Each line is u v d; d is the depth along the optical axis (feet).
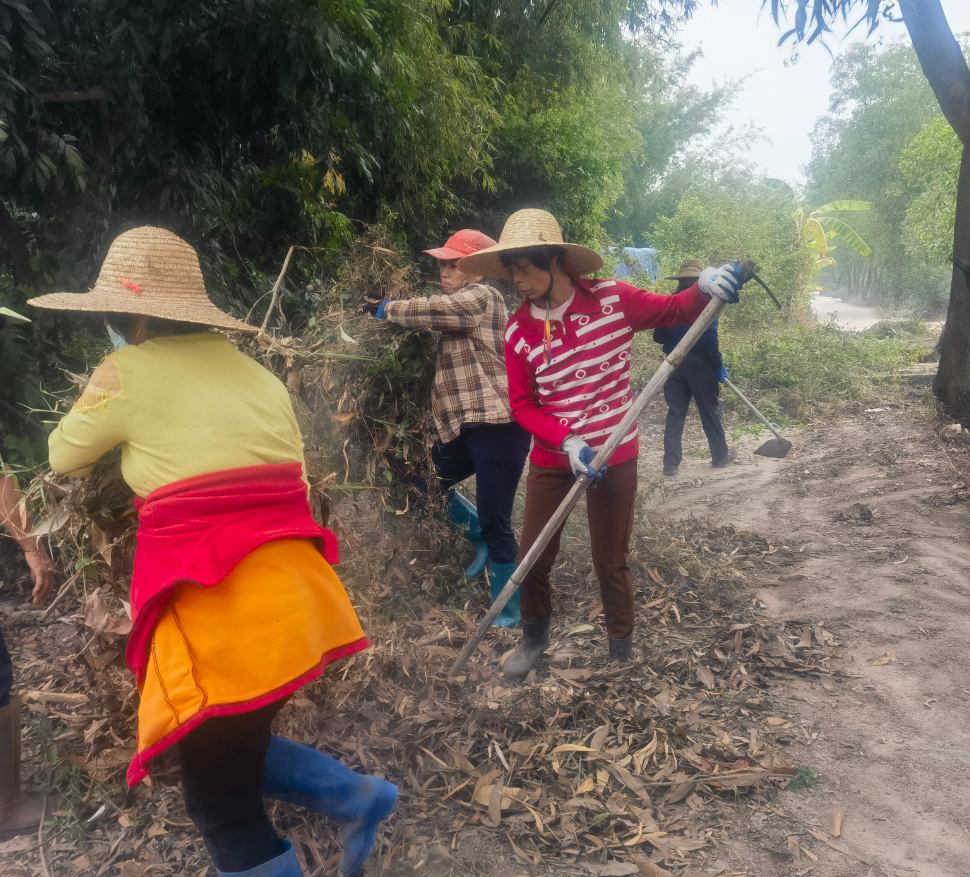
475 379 11.91
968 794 8.30
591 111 55.06
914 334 54.80
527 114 48.19
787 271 58.03
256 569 5.95
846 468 21.86
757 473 21.85
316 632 6.07
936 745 9.18
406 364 11.98
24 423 14.14
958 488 19.26
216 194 17.74
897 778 8.59
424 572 13.03
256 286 18.49
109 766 8.13
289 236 20.08
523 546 10.62
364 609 10.53
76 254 15.70
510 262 9.66
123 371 6.13
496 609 9.95
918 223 65.62
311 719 8.86
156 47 15.84
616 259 56.85
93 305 6.17
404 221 33.32
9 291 15.19
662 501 19.24
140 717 5.75
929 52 25.25
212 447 6.06
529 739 9.14
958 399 27.17
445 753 8.87
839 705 10.07
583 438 9.96
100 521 7.69
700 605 12.95
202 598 5.82
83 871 7.25
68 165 14.56
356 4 16.87
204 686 5.66
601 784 8.38
